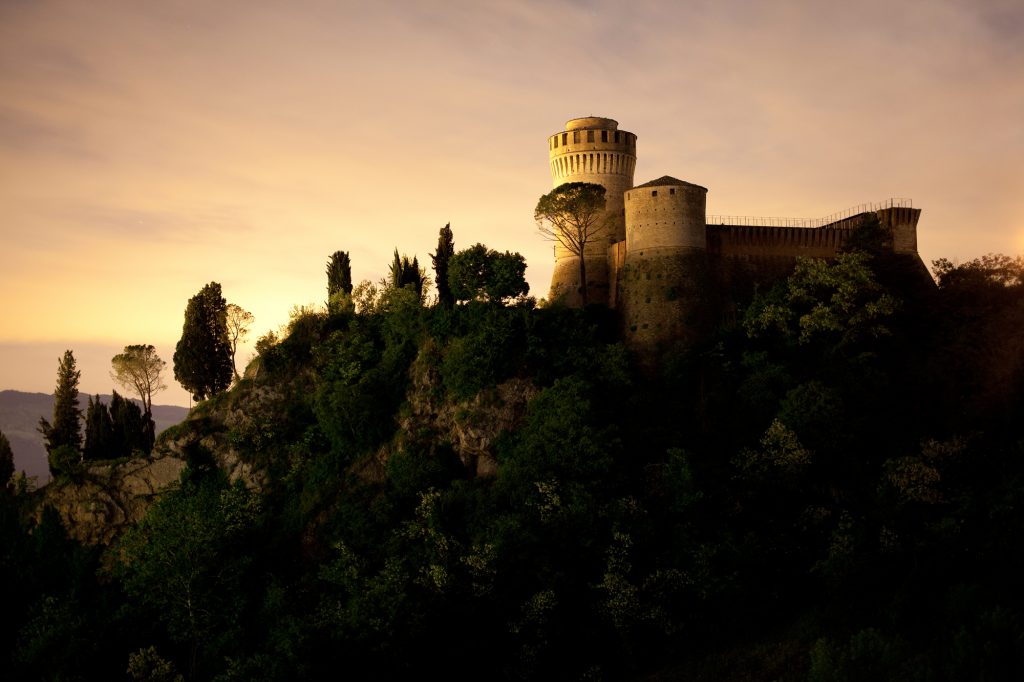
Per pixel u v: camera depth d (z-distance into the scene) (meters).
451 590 73.06
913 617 59.88
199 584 84.12
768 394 85.69
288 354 107.69
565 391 85.94
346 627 70.81
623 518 75.50
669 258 101.12
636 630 70.06
